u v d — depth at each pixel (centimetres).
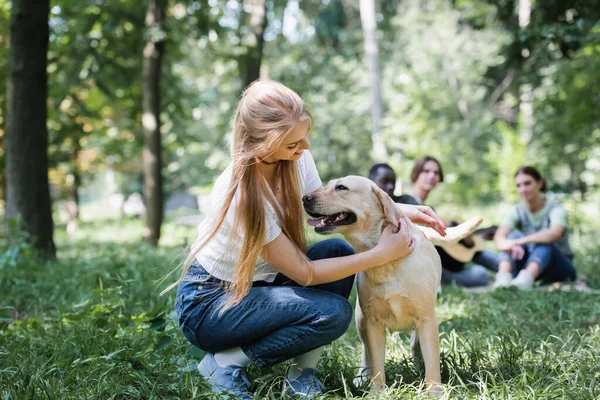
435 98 1972
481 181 1834
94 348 315
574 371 286
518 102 1655
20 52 670
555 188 1550
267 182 282
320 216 296
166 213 2572
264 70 2580
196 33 1088
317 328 264
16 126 673
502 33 1970
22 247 586
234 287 268
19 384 261
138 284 490
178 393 268
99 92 1244
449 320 417
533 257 555
